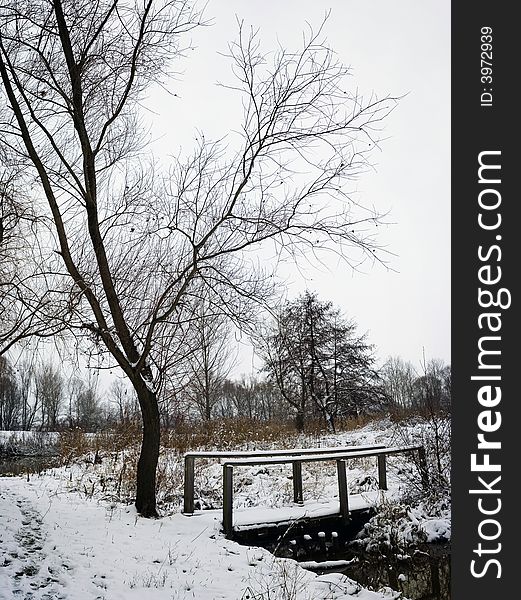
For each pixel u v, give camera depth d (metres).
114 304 9.48
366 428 23.89
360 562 8.70
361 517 10.07
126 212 9.77
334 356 31.34
